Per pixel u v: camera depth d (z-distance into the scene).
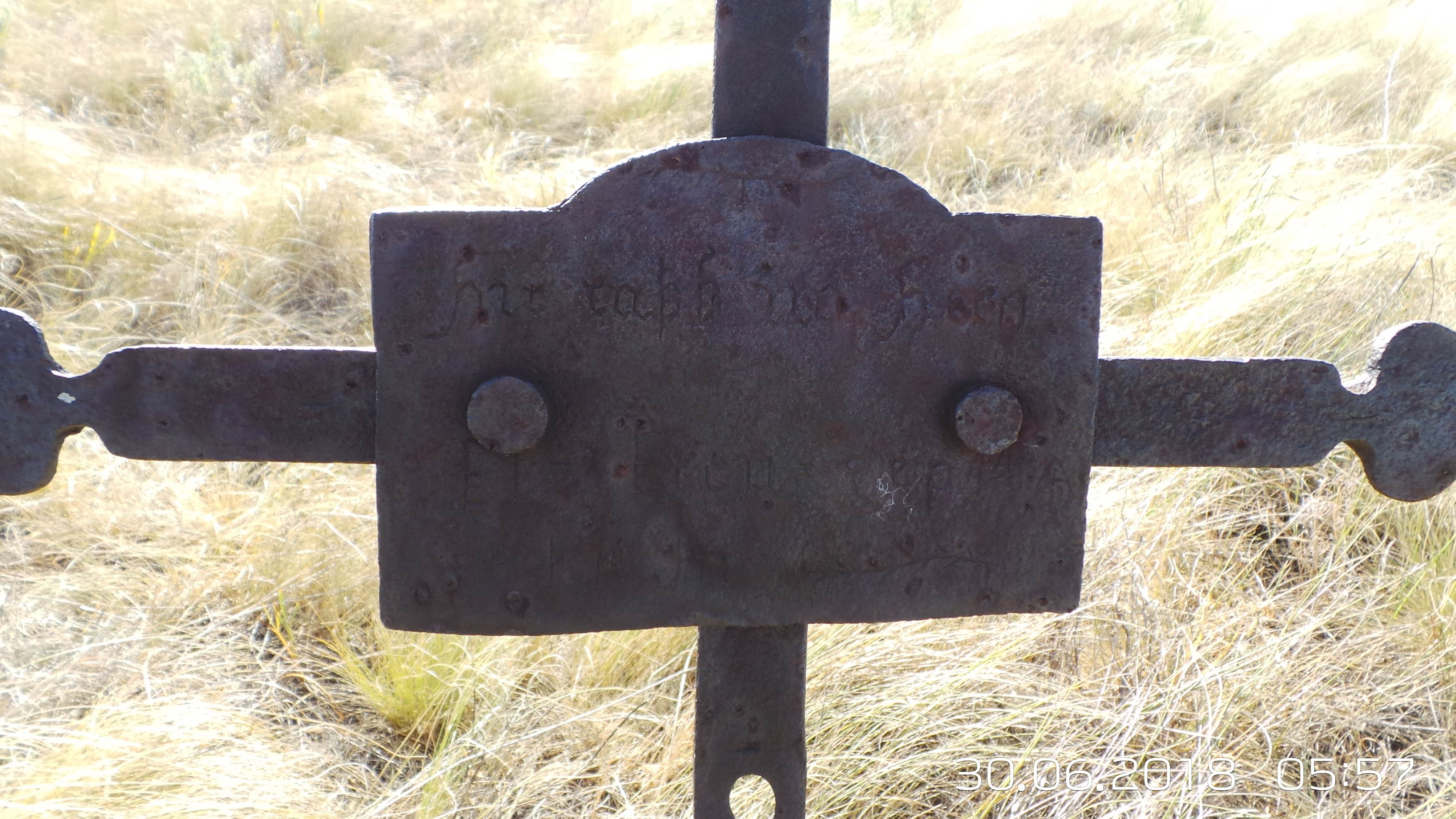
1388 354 0.63
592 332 0.60
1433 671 1.00
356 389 0.61
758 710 0.67
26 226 1.90
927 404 0.61
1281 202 1.69
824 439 0.61
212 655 1.10
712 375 0.60
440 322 0.59
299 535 1.24
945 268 0.60
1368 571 1.15
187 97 2.81
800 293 0.60
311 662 1.10
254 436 0.61
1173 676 0.96
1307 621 1.04
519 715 1.00
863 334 0.61
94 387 0.60
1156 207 1.75
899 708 0.96
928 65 3.04
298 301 1.90
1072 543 0.63
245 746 0.95
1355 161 1.94
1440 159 2.18
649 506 0.61
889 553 0.62
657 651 1.06
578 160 2.38
